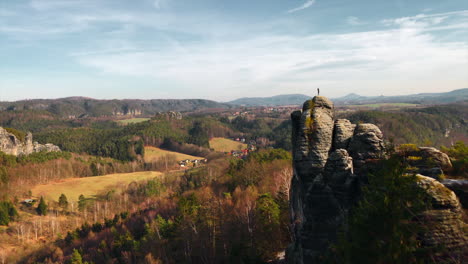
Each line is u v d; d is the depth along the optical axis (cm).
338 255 1988
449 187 2105
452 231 1678
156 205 13888
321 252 2691
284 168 10231
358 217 1773
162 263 6656
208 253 6162
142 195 18262
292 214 3662
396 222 1609
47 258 10719
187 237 6781
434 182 1842
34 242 12738
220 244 6256
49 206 16562
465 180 2128
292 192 3688
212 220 6844
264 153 14962
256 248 5241
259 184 10275
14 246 12262
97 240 11181
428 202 1727
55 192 18788
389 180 1725
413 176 1725
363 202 2031
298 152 3034
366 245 1658
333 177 2712
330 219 2720
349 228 1902
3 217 13950
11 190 17912
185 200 7894
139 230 10694
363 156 2694
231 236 6356
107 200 17775
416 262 1540
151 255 6975
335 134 3052
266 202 5853
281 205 6366
